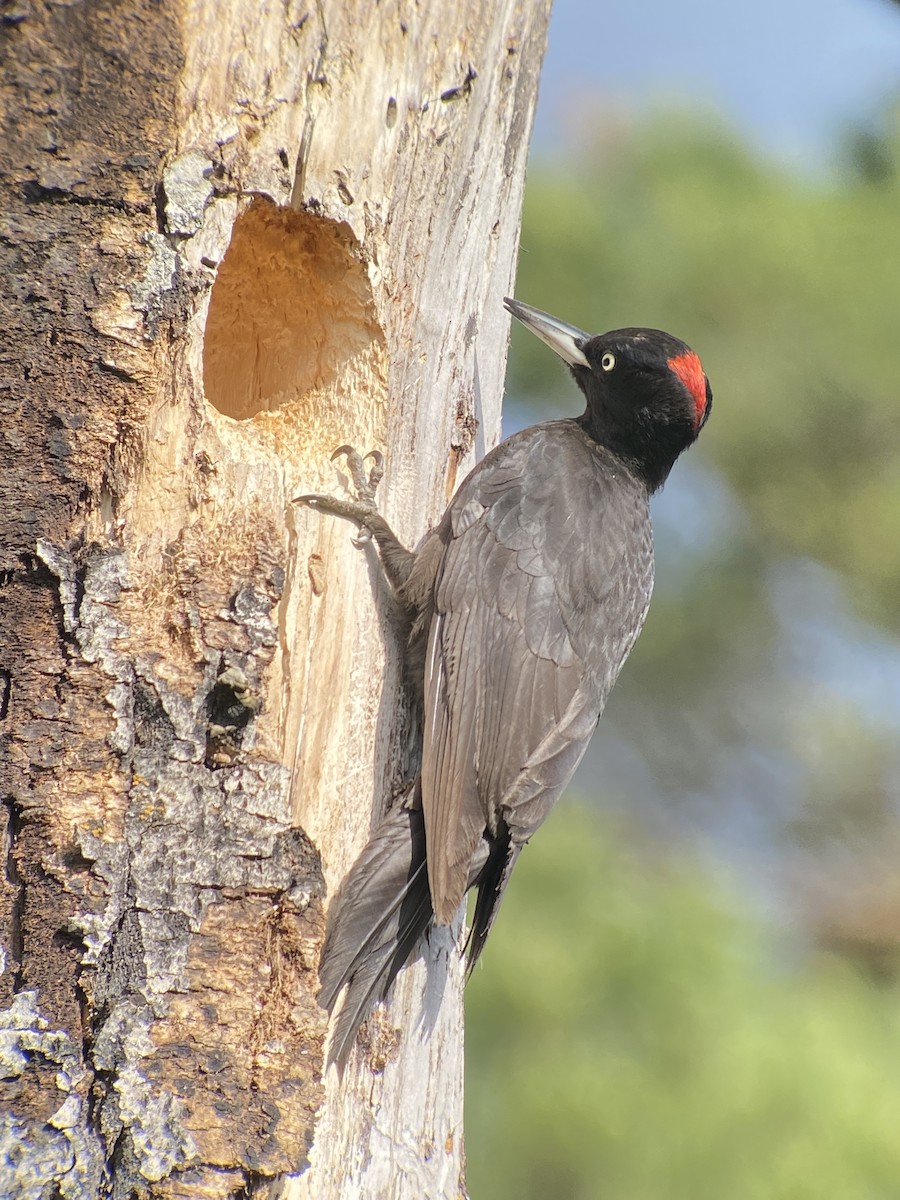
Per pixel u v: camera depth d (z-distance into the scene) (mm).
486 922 10383
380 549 9656
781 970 16125
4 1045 7781
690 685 21234
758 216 17984
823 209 18328
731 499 19828
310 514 9117
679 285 17875
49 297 8141
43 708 8047
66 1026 7906
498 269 10781
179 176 8383
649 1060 14305
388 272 9648
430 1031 9945
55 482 8156
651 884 15812
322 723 9094
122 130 8242
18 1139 7730
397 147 9562
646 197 18078
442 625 10094
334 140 9156
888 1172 13430
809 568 20312
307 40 8945
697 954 14812
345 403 9844
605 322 17906
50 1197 7727
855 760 21391
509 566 10578
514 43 10508
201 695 8328
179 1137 7934
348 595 9367
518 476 10992
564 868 15305
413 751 10109
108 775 8102
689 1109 13859
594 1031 14539
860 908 20469
